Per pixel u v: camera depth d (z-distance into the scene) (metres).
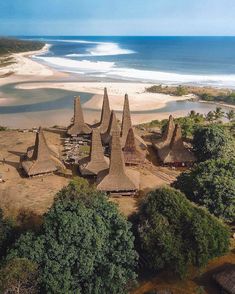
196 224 31.25
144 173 54.06
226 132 58.38
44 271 27.78
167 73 192.50
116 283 28.84
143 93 131.12
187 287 31.58
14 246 29.83
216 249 31.67
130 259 30.08
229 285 30.28
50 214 30.86
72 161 57.41
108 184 45.34
